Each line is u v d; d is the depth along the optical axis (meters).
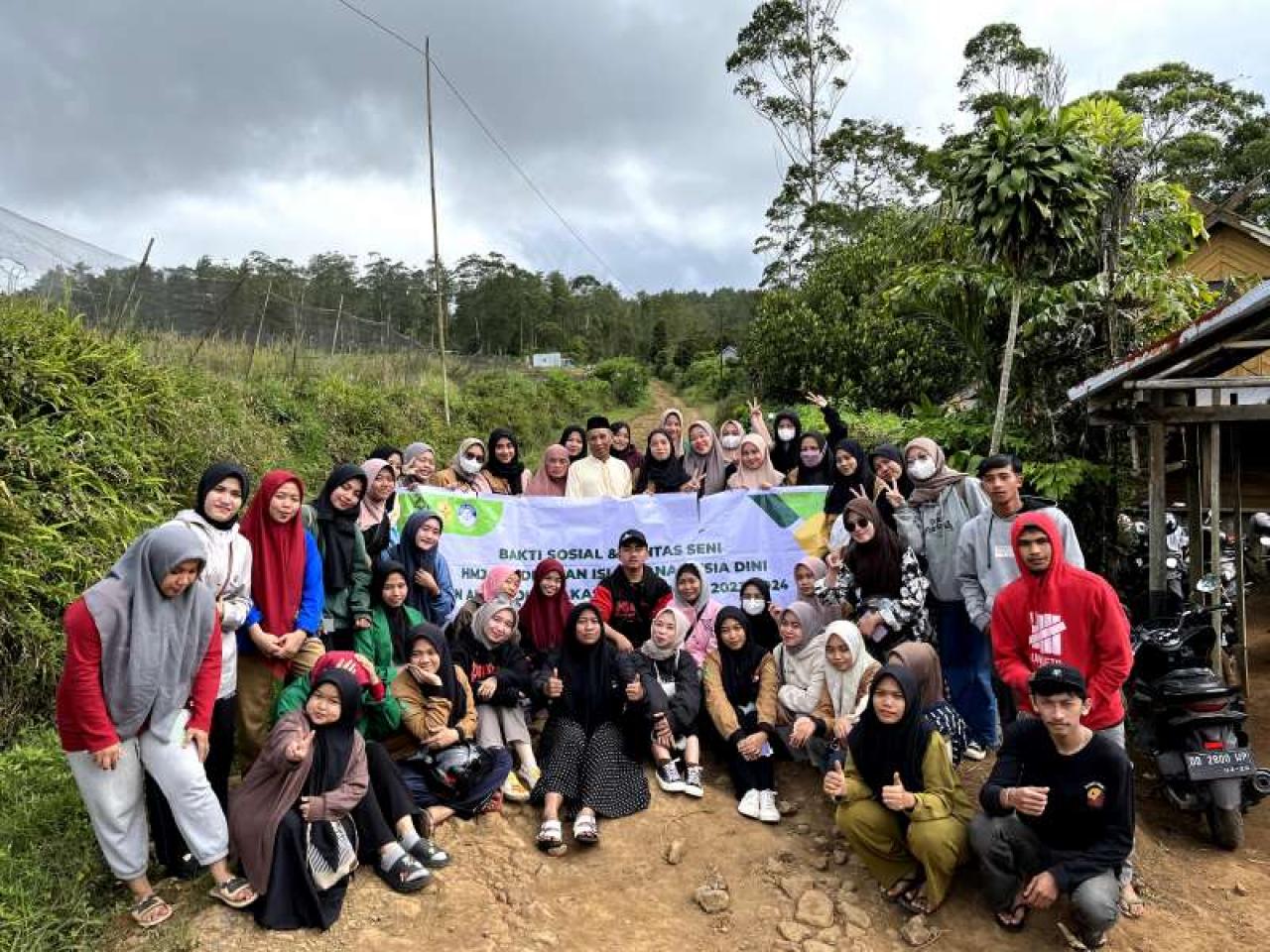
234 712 4.01
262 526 4.11
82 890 3.51
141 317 11.26
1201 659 4.89
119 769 3.37
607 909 3.87
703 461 6.96
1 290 8.07
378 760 3.99
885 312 8.61
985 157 6.23
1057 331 7.32
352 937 3.45
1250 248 12.52
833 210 29.48
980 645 4.96
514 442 6.93
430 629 4.42
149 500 6.48
